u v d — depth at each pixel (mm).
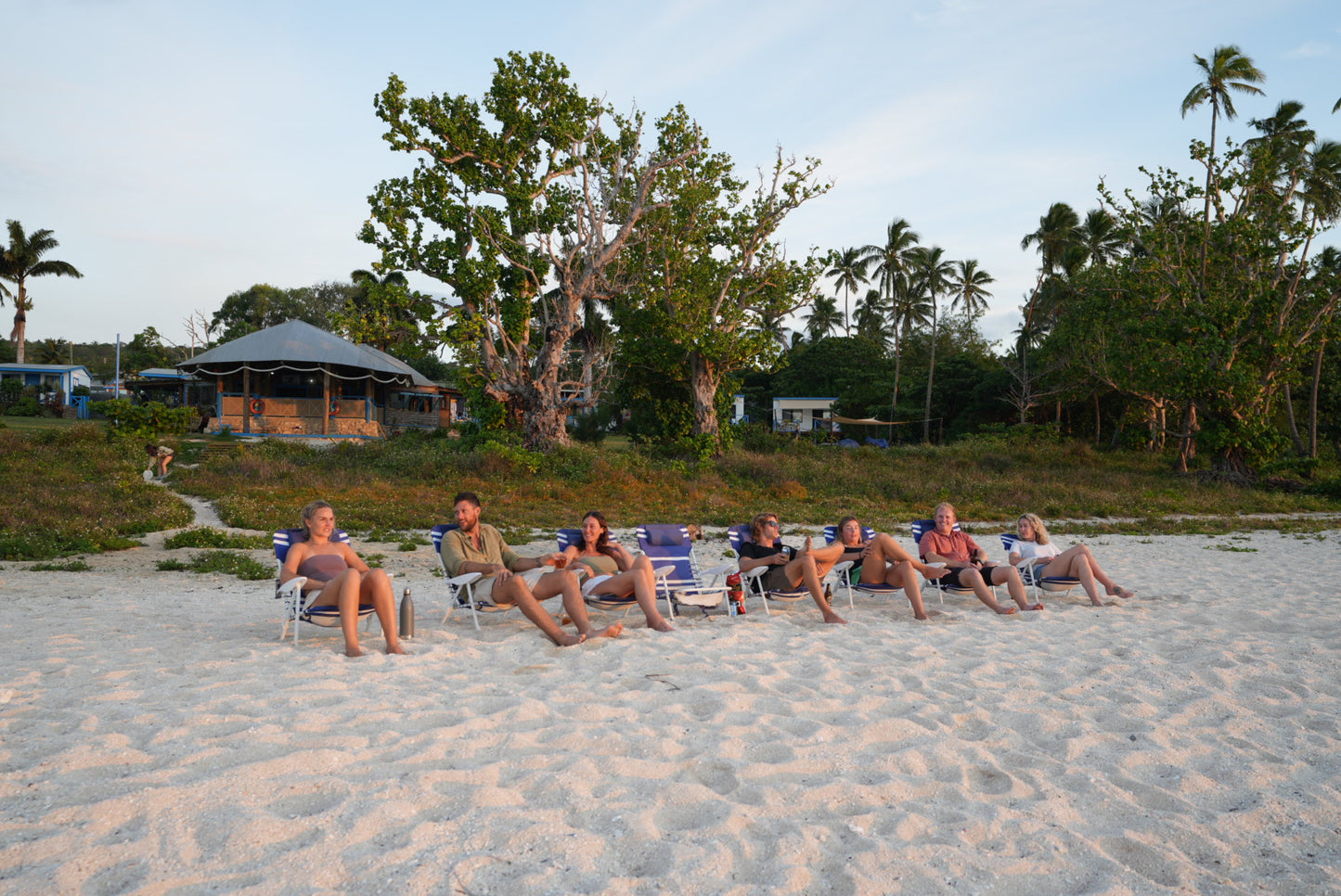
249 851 2465
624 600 6434
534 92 24062
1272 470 27281
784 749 3523
